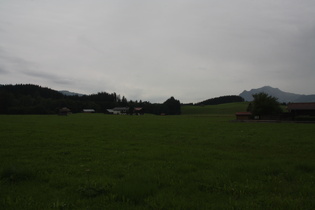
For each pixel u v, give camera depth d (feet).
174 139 68.59
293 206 19.22
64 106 571.69
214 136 75.72
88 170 30.48
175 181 26.03
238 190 23.00
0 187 23.61
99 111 654.12
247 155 43.14
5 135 69.67
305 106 215.92
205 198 21.40
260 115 228.22
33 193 22.26
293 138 68.49
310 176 27.86
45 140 60.44
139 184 23.56
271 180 26.55
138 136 75.61
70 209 18.92
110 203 19.94
